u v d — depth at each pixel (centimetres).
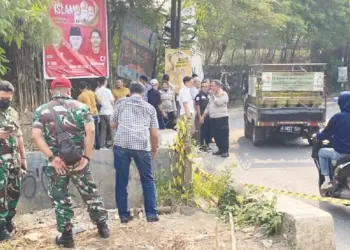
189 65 1867
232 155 1325
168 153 781
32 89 1226
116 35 1792
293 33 3362
